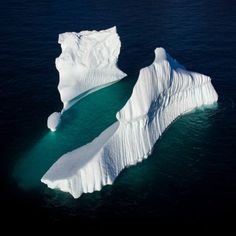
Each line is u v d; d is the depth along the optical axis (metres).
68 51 60.53
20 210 40.97
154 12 87.75
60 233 38.44
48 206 41.44
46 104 58.84
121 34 78.62
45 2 93.81
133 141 47.84
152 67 49.31
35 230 38.75
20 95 60.50
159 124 51.78
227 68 66.19
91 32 63.88
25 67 67.62
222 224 39.00
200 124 53.69
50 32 79.44
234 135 51.28
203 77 56.88
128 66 68.75
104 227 39.03
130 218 40.00
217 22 82.38
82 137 52.62
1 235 38.19
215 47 72.69
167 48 73.00
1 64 68.31
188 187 43.56
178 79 52.97
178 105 55.16
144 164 47.41
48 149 50.06
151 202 41.81
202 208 40.81
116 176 45.38
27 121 55.06
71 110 58.75
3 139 51.44
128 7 90.81
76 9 90.00
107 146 45.59
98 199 42.41
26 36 77.81
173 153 48.78
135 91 47.25
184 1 93.56
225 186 43.50
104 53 62.72
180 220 39.59
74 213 40.66
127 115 46.78
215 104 57.56
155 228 38.81
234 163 46.72
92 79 62.53
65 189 43.16
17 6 91.31
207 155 48.12
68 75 60.47
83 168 43.34
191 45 73.75
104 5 92.06
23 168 46.78
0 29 80.31
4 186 44.06
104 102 60.59
